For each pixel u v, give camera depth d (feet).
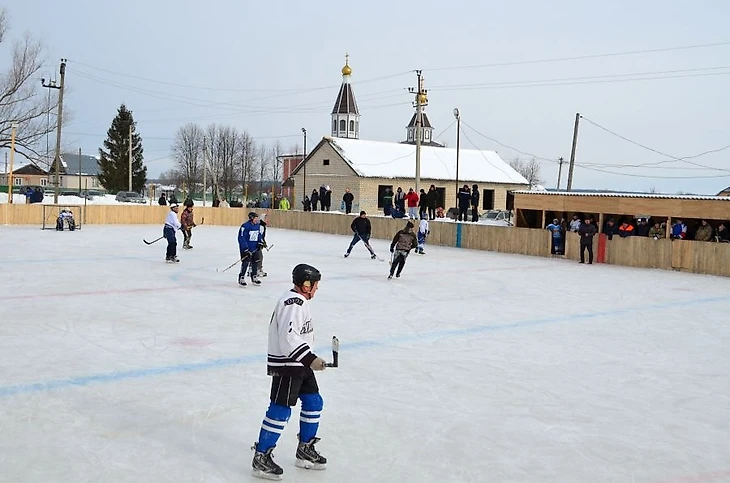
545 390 26.55
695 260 71.00
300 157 244.22
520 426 22.34
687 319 43.06
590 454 20.06
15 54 167.22
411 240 59.36
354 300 47.55
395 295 50.34
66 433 20.59
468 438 21.12
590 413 23.86
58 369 27.84
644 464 19.38
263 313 41.42
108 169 267.59
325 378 27.45
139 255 73.46
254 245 52.80
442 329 38.14
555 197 86.74
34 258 68.64
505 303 47.85
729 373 29.81
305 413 18.30
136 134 272.92
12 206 119.65
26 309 41.11
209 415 22.54
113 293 47.83
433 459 19.38
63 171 270.05
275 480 17.58
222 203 150.10
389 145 187.62
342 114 256.52
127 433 20.72
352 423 22.16
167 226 66.59
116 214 129.59
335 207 173.99
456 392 25.96
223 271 61.46
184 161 322.75
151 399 24.13
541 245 86.02
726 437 21.74
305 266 18.02
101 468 18.11
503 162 202.80
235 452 19.45
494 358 31.55
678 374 29.45
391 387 26.40
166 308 42.45
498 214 130.21
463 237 96.22
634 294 54.08
